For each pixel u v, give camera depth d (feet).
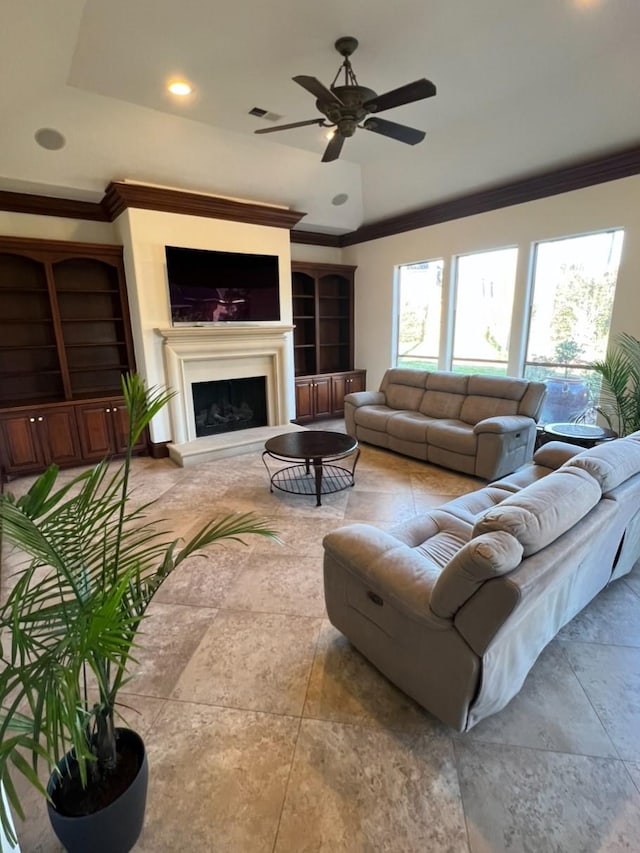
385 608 5.46
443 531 7.38
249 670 6.18
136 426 4.07
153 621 7.22
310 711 5.52
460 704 4.70
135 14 8.08
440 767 4.79
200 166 14.17
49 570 9.02
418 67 10.16
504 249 16.39
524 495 4.83
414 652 5.18
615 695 5.68
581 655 6.37
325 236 21.88
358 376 22.54
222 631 6.97
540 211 14.90
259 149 14.35
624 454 6.17
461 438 13.70
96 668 3.17
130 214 13.93
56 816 3.57
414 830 4.20
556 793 4.50
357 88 8.16
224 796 4.52
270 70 10.07
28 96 10.02
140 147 12.86
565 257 14.83
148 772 4.58
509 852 4.00
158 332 14.99
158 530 10.41
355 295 22.39
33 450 13.96
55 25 7.47
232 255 16.02
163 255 14.76
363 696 5.74
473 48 9.47
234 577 8.47
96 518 3.95
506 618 4.11
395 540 6.00
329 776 4.72
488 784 4.60
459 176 15.70
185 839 4.15
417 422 15.30
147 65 9.80
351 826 4.24
